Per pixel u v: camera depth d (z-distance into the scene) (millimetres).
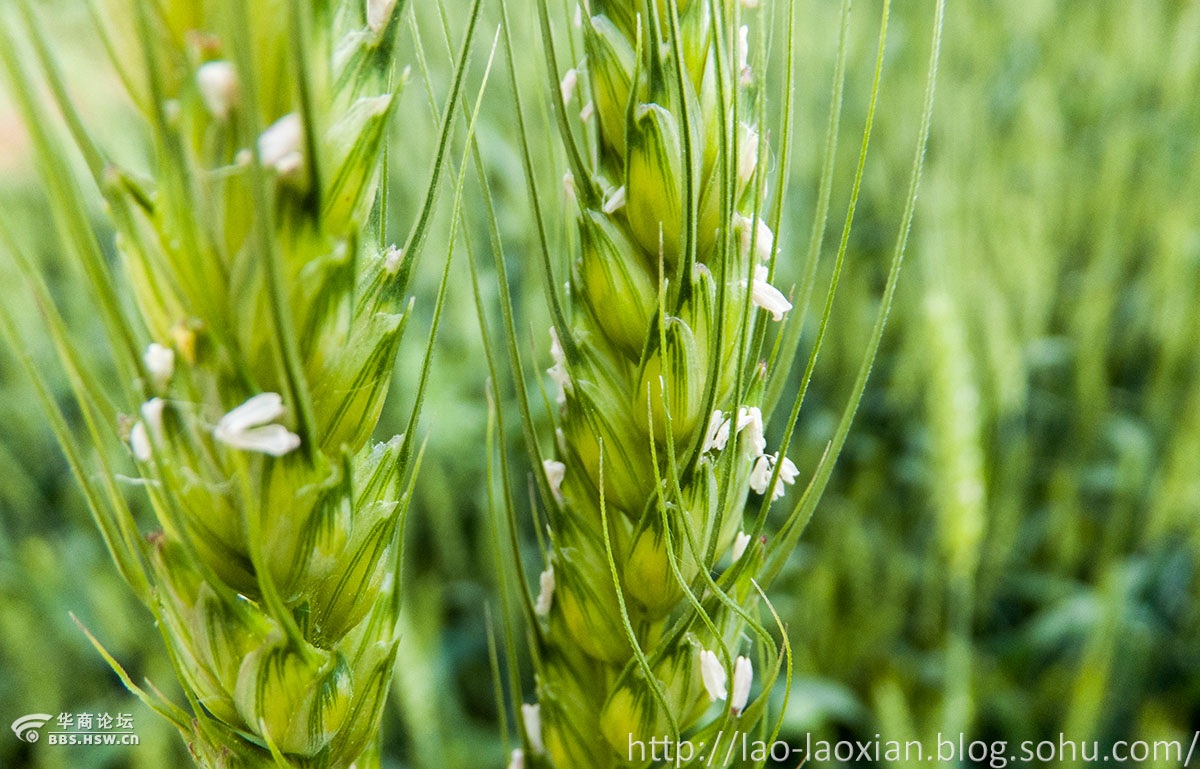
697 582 161
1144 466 399
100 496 147
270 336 142
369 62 144
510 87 158
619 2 161
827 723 357
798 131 502
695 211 155
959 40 560
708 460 160
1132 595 383
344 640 154
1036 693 368
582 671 170
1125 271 521
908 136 514
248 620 147
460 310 413
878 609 379
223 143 139
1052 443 461
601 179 162
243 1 133
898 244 160
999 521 374
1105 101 575
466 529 413
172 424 142
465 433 400
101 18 140
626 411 163
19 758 372
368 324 148
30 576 412
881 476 430
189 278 141
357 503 151
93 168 141
